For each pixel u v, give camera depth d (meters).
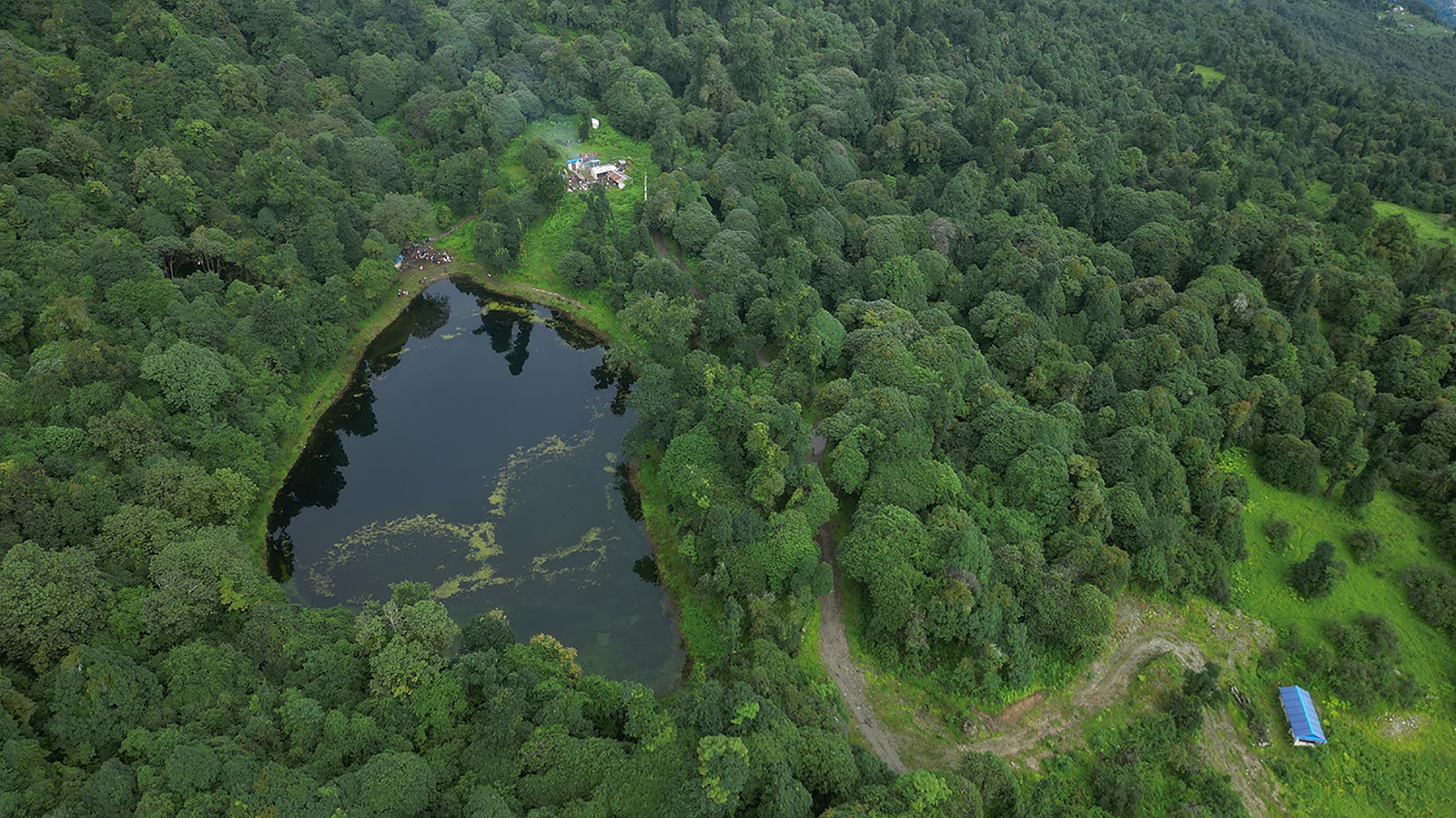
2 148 123.19
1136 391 115.19
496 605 100.69
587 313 154.88
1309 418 121.75
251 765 64.75
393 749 70.50
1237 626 99.69
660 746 72.12
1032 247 143.75
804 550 93.50
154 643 77.06
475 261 166.50
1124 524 100.62
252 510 108.50
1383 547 109.38
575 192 181.75
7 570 72.94
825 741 75.00
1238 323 131.38
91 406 97.50
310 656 77.38
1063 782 81.81
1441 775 87.44
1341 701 92.38
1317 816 83.25
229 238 132.12
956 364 119.31
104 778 61.28
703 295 150.38
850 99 195.25
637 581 104.81
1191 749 86.19
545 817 66.12
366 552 107.50
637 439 115.69
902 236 148.62
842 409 112.38
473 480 119.69
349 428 130.38
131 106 138.88
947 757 83.25
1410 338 128.62
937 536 93.00
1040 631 91.12
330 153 162.00
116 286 112.75
